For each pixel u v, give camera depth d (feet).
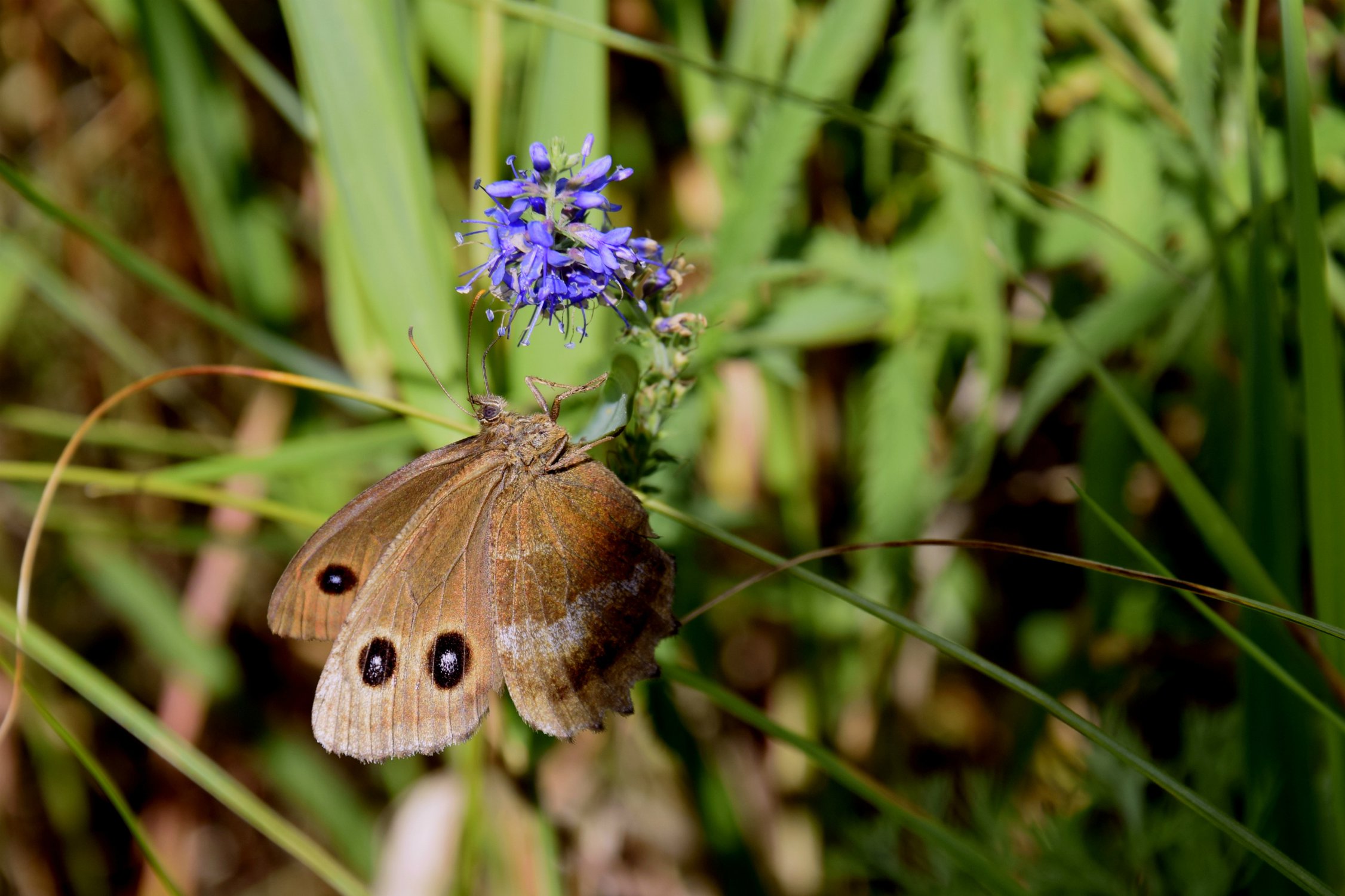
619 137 1.39
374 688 1.22
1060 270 1.35
